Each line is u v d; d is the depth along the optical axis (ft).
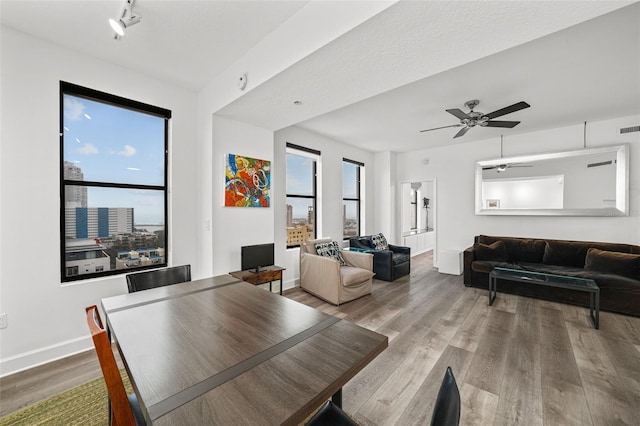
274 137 13.16
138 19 5.80
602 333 8.66
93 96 7.95
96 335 2.81
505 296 12.55
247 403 2.46
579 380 6.28
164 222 9.67
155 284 6.67
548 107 11.23
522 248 14.17
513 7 4.58
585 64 7.89
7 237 6.62
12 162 6.68
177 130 9.84
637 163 12.23
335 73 6.86
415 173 19.79
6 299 6.59
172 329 4.02
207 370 2.99
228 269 10.32
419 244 24.70
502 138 15.93
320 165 15.85
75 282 7.63
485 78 8.76
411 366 6.90
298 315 4.57
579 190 13.52
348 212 18.89
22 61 6.81
